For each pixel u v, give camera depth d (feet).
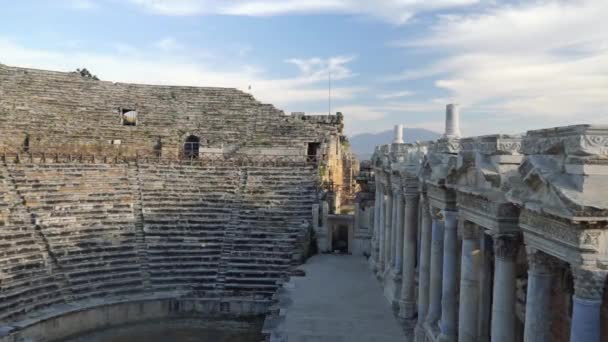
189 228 124.67
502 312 48.34
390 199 103.81
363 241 134.72
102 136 159.12
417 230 92.63
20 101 153.79
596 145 33.73
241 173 144.77
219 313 107.14
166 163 146.10
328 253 135.33
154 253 117.29
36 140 147.43
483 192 49.98
